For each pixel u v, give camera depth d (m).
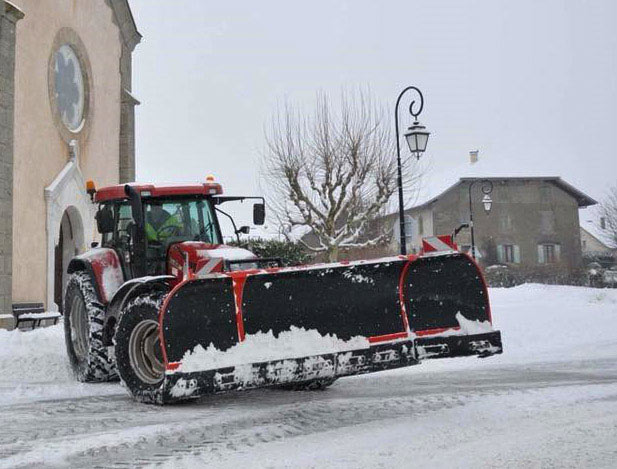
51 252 15.64
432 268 5.97
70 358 8.19
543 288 23.16
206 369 5.35
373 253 26.08
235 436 4.61
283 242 21.39
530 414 5.14
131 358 6.14
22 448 4.39
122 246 7.89
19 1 15.02
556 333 11.91
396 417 5.14
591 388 6.36
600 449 4.00
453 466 3.70
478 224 47.78
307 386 6.86
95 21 18.72
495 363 8.88
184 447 4.32
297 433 4.66
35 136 15.51
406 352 5.73
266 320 5.61
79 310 8.19
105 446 4.39
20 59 15.05
